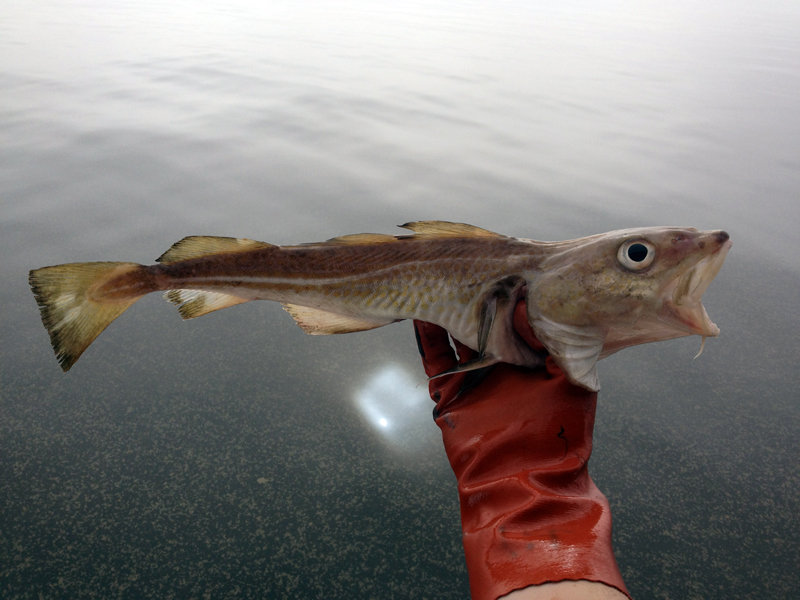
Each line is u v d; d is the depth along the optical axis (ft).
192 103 6.96
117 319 3.02
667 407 2.54
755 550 1.97
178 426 2.37
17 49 9.73
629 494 2.16
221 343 2.87
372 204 4.39
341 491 2.14
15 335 2.79
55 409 2.41
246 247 1.82
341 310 1.83
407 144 5.80
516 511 1.16
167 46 10.80
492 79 9.07
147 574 1.85
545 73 9.80
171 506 2.05
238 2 20.34
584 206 4.52
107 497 2.07
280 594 1.82
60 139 5.51
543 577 1.00
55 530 1.96
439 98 7.69
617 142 6.23
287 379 2.65
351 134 6.04
